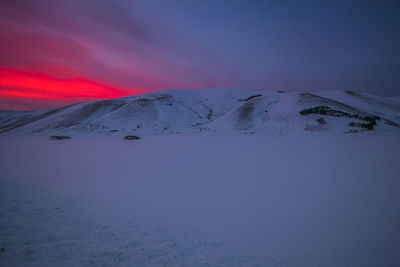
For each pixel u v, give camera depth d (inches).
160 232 242.7
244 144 1238.3
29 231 210.8
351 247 210.1
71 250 186.7
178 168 619.8
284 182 444.5
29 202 300.5
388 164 570.6
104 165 679.1
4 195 319.6
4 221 223.6
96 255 183.5
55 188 403.2
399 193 349.7
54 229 223.9
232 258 198.5
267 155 809.5
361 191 367.9
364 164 581.6
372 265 182.7
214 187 423.8
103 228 242.1
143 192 394.3
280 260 196.5
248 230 250.8
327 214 285.3
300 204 323.3
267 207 316.5
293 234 239.5
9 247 175.9
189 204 333.7
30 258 165.5
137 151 1051.9
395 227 242.7
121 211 300.5
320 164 608.4
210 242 225.0
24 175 510.9
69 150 1104.2
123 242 213.5
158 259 189.0
